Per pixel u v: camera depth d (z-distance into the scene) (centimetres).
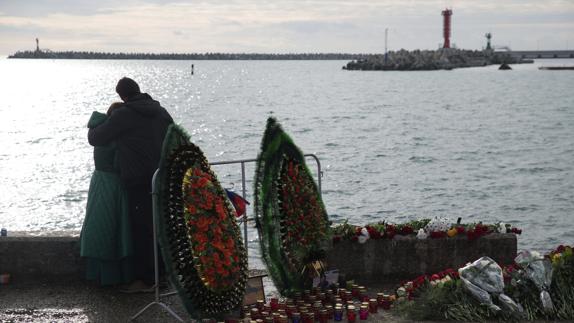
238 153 4559
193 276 661
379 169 3675
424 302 694
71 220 2595
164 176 672
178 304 711
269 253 746
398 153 4353
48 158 4228
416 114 7394
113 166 724
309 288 761
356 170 3634
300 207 769
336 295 750
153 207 669
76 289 751
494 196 2919
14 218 2614
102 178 721
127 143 707
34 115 7525
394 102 9306
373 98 10169
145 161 709
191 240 670
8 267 778
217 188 707
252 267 1472
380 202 2812
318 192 802
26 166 3884
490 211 2644
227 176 3303
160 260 735
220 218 688
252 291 727
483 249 809
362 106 8600
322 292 759
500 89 12381
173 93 11725
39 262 777
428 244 805
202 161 712
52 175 3569
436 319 683
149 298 724
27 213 2697
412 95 10862
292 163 782
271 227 750
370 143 4884
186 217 670
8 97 10788
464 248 808
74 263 775
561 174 3491
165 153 677
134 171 705
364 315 684
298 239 762
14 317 675
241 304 699
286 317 660
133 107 709
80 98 10650
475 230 805
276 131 777
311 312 686
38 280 776
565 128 5866
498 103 9038
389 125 6209
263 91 12225
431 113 7531
